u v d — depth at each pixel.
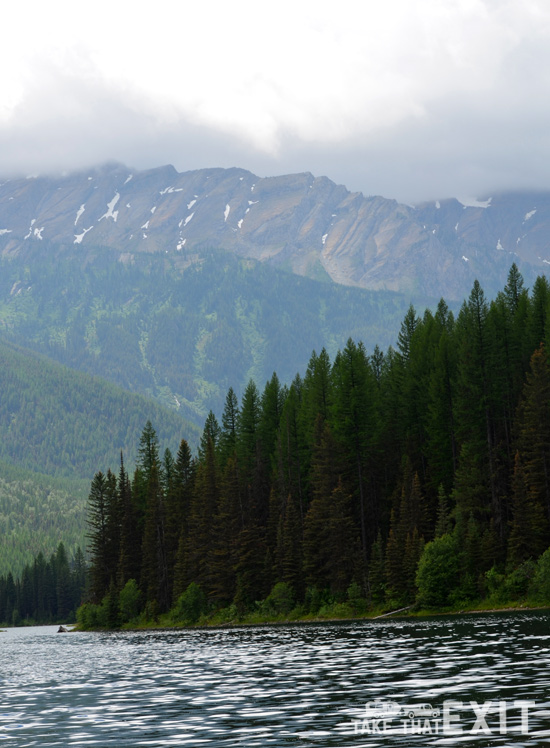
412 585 108.44
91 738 33.78
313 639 77.31
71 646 103.88
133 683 52.25
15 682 58.19
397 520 119.50
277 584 124.00
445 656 52.91
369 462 129.25
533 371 110.75
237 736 32.38
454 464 121.31
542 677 41.16
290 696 41.47
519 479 105.12
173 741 32.12
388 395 140.00
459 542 108.06
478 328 121.19
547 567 96.62
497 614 90.94
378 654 57.94
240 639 86.81
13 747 32.91
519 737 29.53
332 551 117.81
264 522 140.00
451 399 125.00
